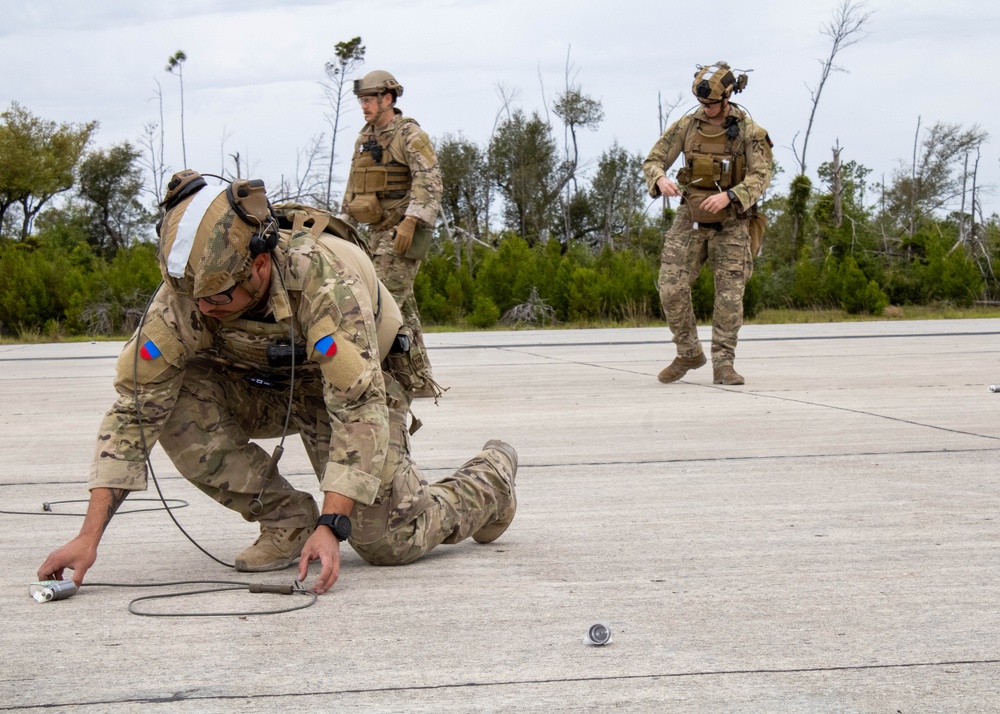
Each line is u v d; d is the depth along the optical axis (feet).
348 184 22.16
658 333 54.44
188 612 8.14
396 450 9.29
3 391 26.81
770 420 19.49
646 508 12.14
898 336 45.06
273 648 7.24
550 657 7.02
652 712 6.06
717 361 26.21
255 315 8.35
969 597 8.41
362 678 6.63
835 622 7.78
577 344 44.24
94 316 64.34
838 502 12.32
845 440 17.02
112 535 11.11
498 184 114.32
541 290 72.49
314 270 8.27
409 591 8.68
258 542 9.61
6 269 63.82
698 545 10.30
